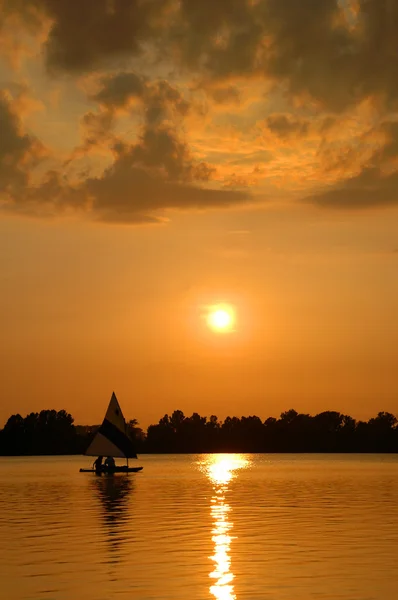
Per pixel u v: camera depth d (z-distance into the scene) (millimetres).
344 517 51812
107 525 47375
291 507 60406
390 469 158750
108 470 119188
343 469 160000
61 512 56438
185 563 32875
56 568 31828
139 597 26719
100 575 30359
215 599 26406
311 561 33250
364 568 31578
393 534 42156
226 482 103750
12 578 29875
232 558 34156
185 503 65000
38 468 164625
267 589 27828
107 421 118625
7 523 48750
